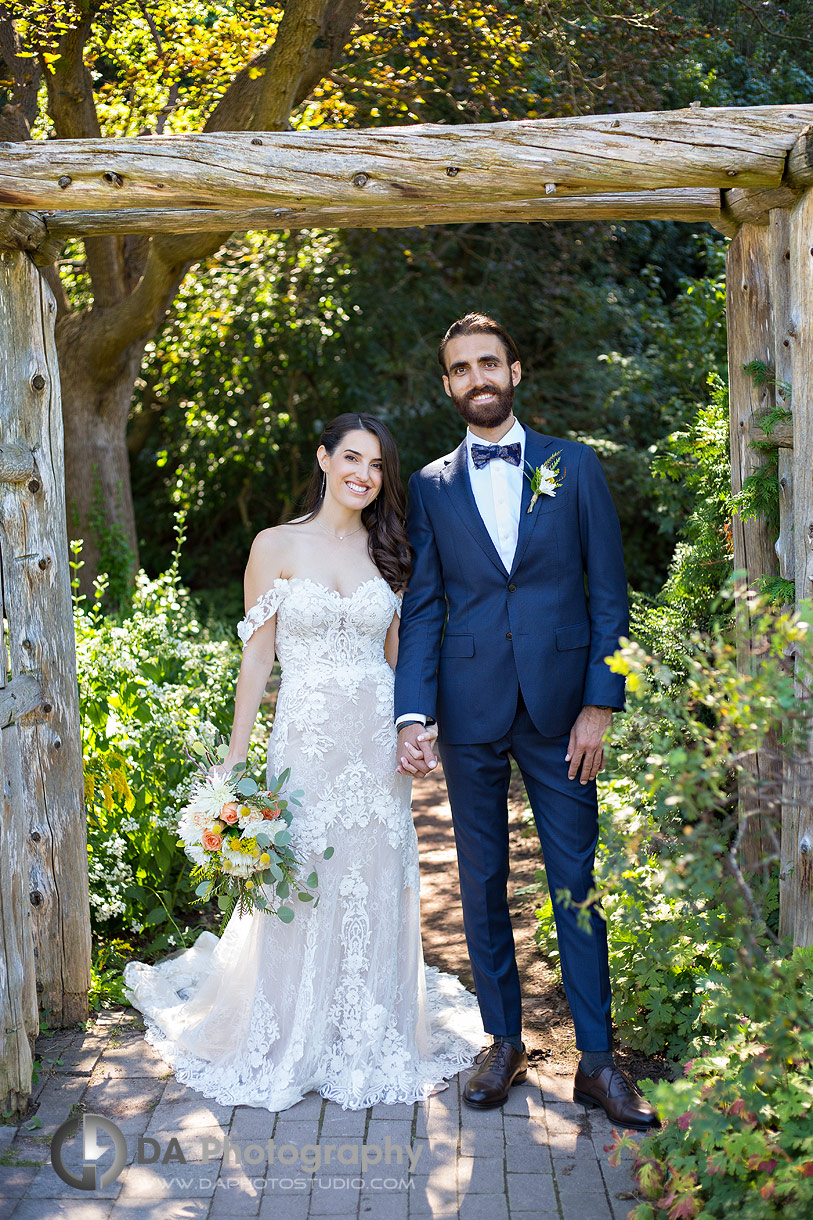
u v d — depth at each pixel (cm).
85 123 635
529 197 282
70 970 334
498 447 295
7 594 318
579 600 296
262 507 1334
